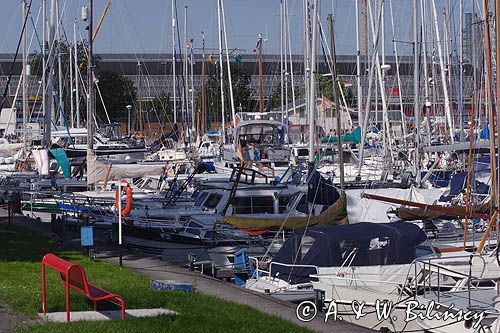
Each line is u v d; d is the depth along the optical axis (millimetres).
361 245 18203
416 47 30906
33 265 18672
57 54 56875
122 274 18125
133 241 24000
